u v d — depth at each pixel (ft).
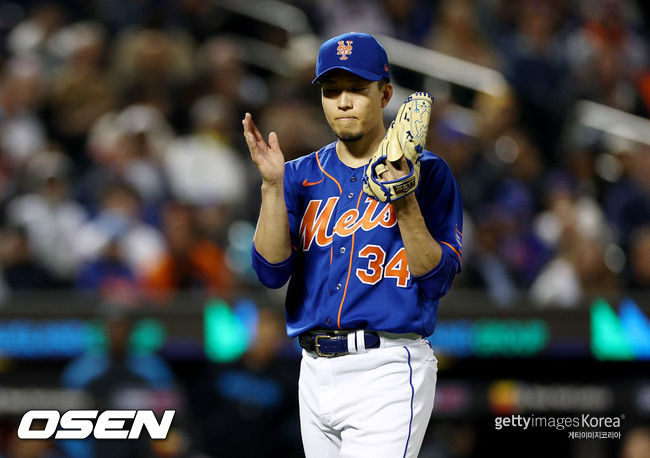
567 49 143.64
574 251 98.68
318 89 116.88
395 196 36.78
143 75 118.73
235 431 81.61
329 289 39.88
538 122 132.87
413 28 137.80
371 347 39.73
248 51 132.57
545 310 83.56
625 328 84.58
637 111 146.10
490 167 114.42
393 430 39.50
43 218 95.25
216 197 105.29
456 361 84.53
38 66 118.83
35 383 80.07
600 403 84.79
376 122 39.86
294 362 84.33
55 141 113.70
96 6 131.03
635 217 119.34
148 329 81.51
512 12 142.72
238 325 82.84
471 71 131.95
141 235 92.89
